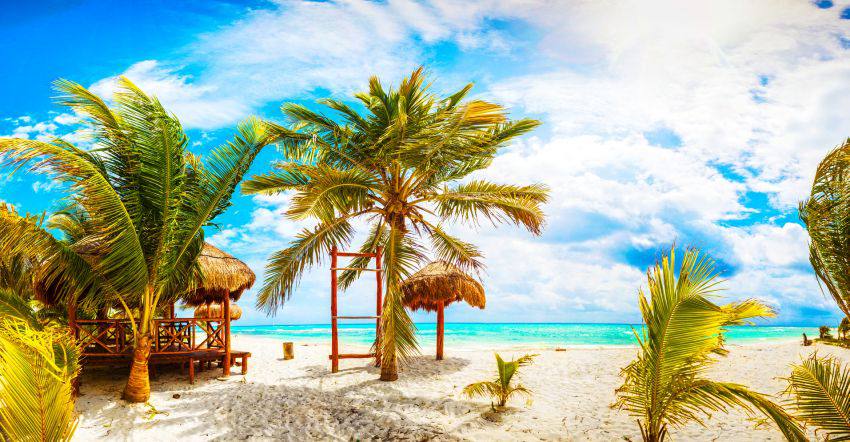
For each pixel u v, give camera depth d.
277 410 8.03
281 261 10.25
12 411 3.51
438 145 8.97
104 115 7.52
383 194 10.27
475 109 8.12
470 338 35.38
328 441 6.74
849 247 4.49
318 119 10.18
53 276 7.47
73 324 8.84
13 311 7.25
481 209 10.89
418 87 9.59
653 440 4.96
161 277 8.32
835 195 4.60
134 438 6.53
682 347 4.56
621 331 46.41
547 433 6.61
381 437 6.83
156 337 9.67
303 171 8.91
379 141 9.01
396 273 9.37
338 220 10.51
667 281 4.69
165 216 7.93
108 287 7.91
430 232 11.13
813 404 4.29
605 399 8.46
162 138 7.80
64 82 7.05
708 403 4.50
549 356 14.36
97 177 7.00
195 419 7.43
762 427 6.25
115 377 9.66
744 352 14.54
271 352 15.66
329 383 9.93
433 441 6.57
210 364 11.70
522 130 10.30
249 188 9.46
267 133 9.31
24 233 6.97
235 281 10.20
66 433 3.89
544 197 11.19
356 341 30.61
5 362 3.49
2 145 6.07
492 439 6.51
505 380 7.91
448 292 11.54
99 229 7.56
